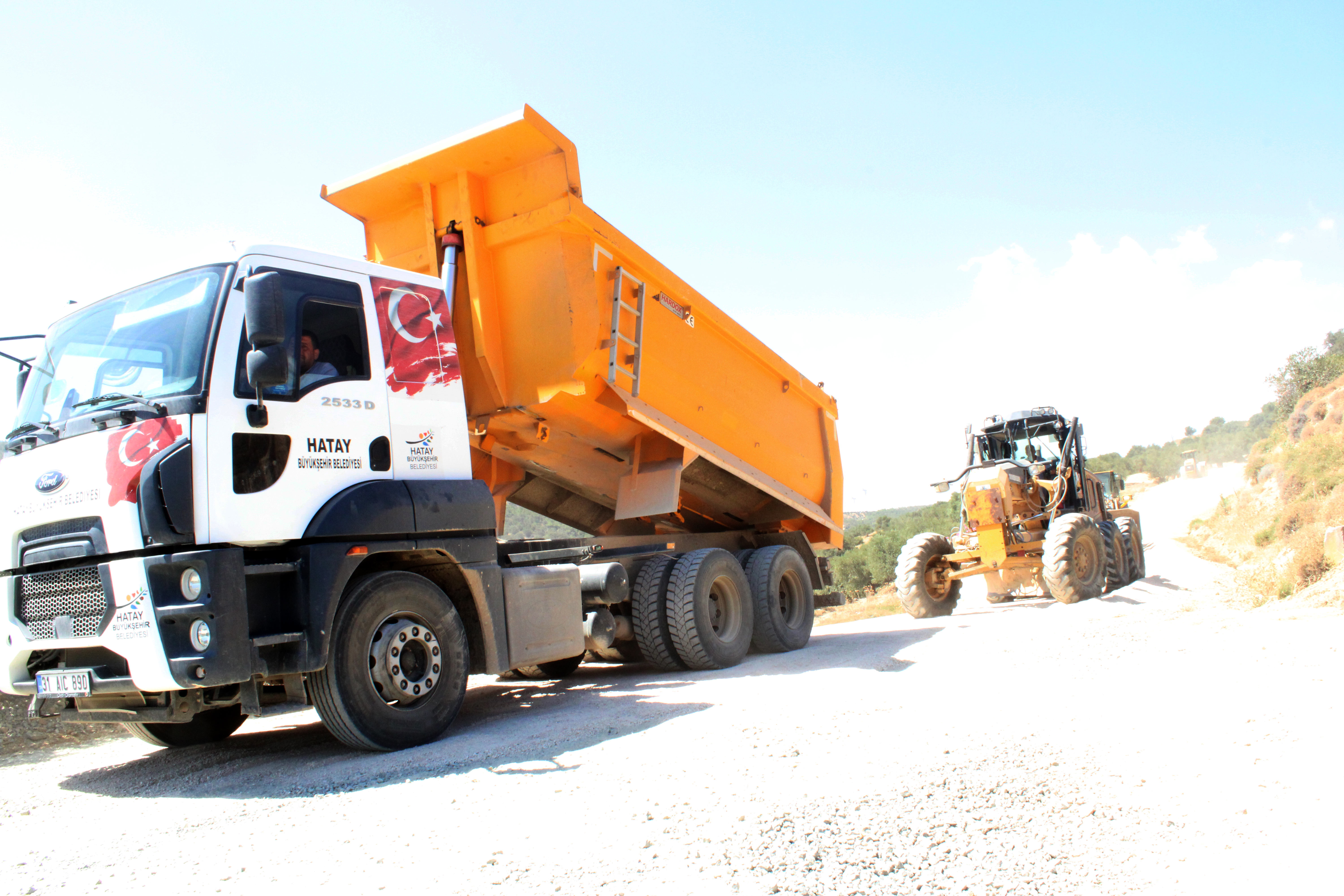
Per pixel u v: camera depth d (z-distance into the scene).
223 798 4.18
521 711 6.23
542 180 7.06
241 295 4.69
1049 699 5.28
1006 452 14.51
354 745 4.90
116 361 4.84
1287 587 10.27
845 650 8.73
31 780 5.09
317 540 4.75
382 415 5.25
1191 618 8.45
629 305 7.60
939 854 3.02
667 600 7.93
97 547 4.39
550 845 3.06
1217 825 3.31
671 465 8.15
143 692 4.53
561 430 7.75
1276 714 4.68
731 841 3.03
